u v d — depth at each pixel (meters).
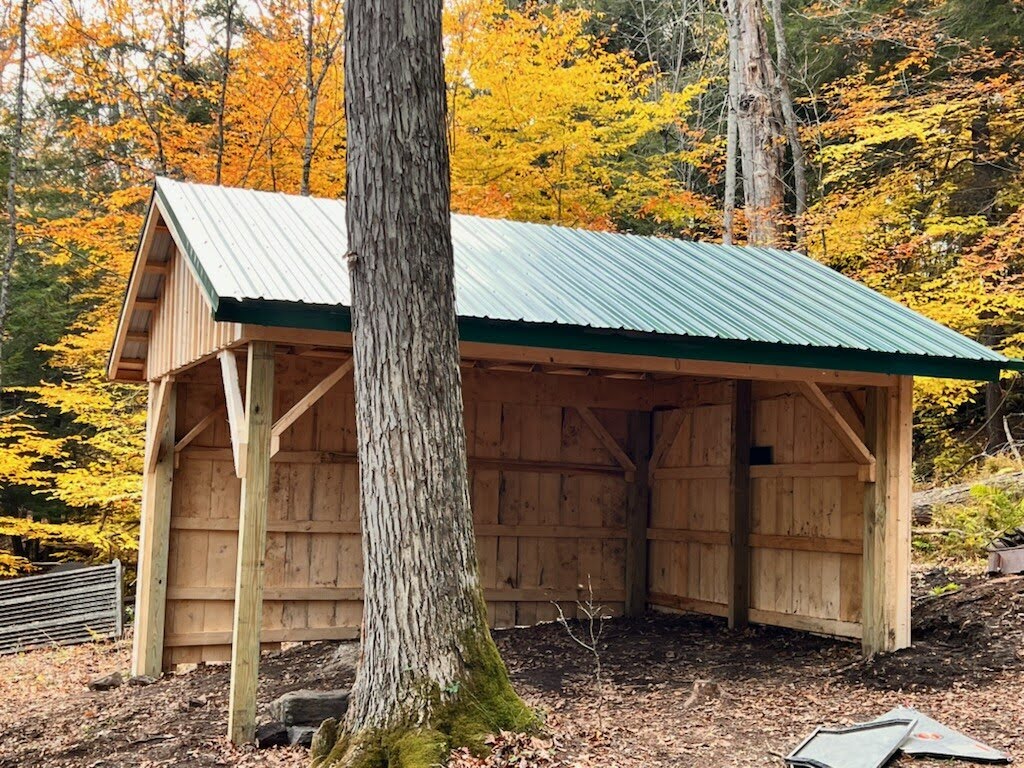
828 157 14.77
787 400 9.23
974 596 8.48
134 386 15.19
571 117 15.12
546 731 5.43
